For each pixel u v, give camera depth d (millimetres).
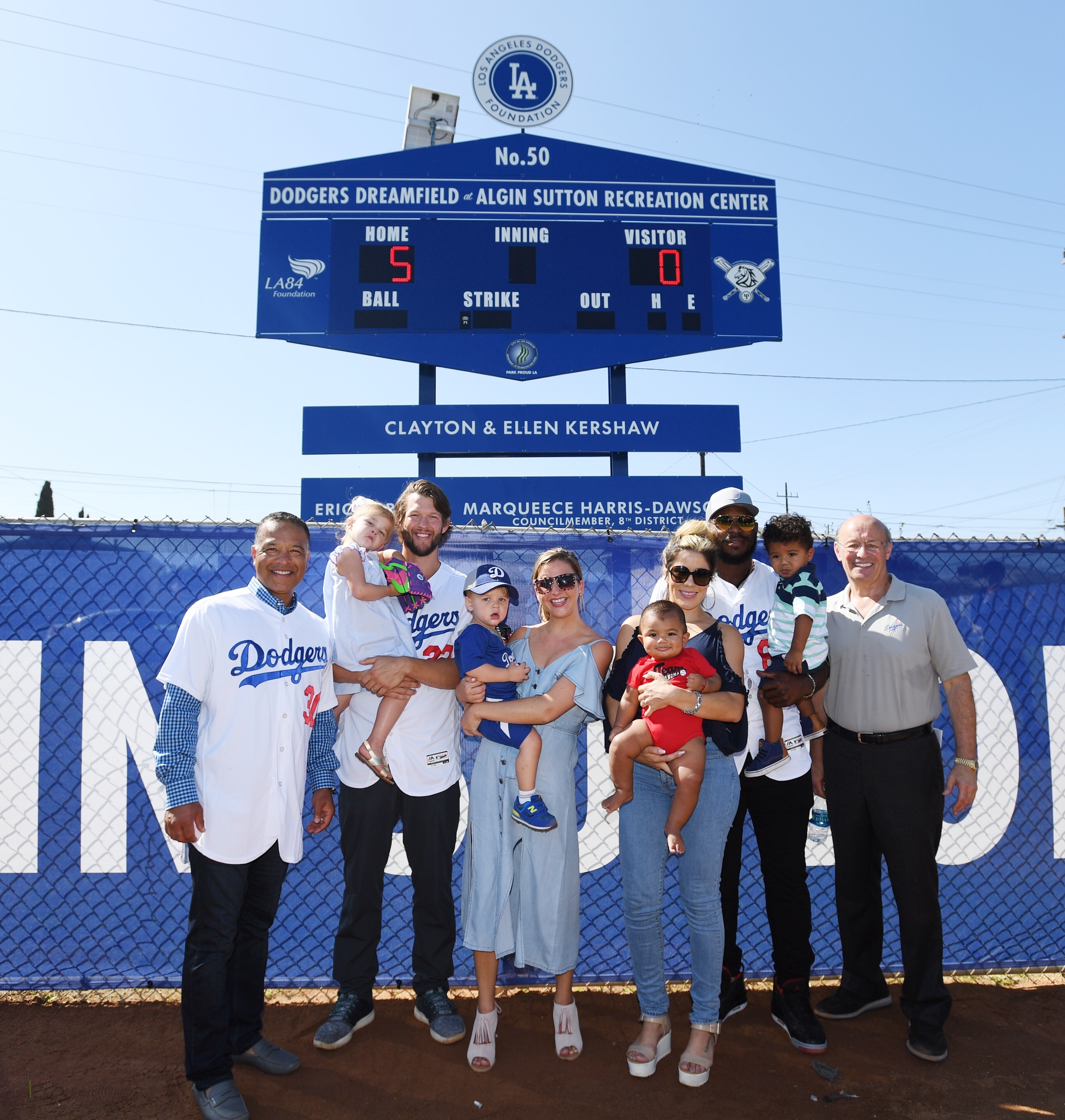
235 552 3621
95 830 3463
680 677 2838
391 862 3629
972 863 3734
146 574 3582
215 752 2703
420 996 3207
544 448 9430
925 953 3043
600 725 3750
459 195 9438
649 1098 2748
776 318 9547
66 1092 2760
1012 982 3688
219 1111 2564
